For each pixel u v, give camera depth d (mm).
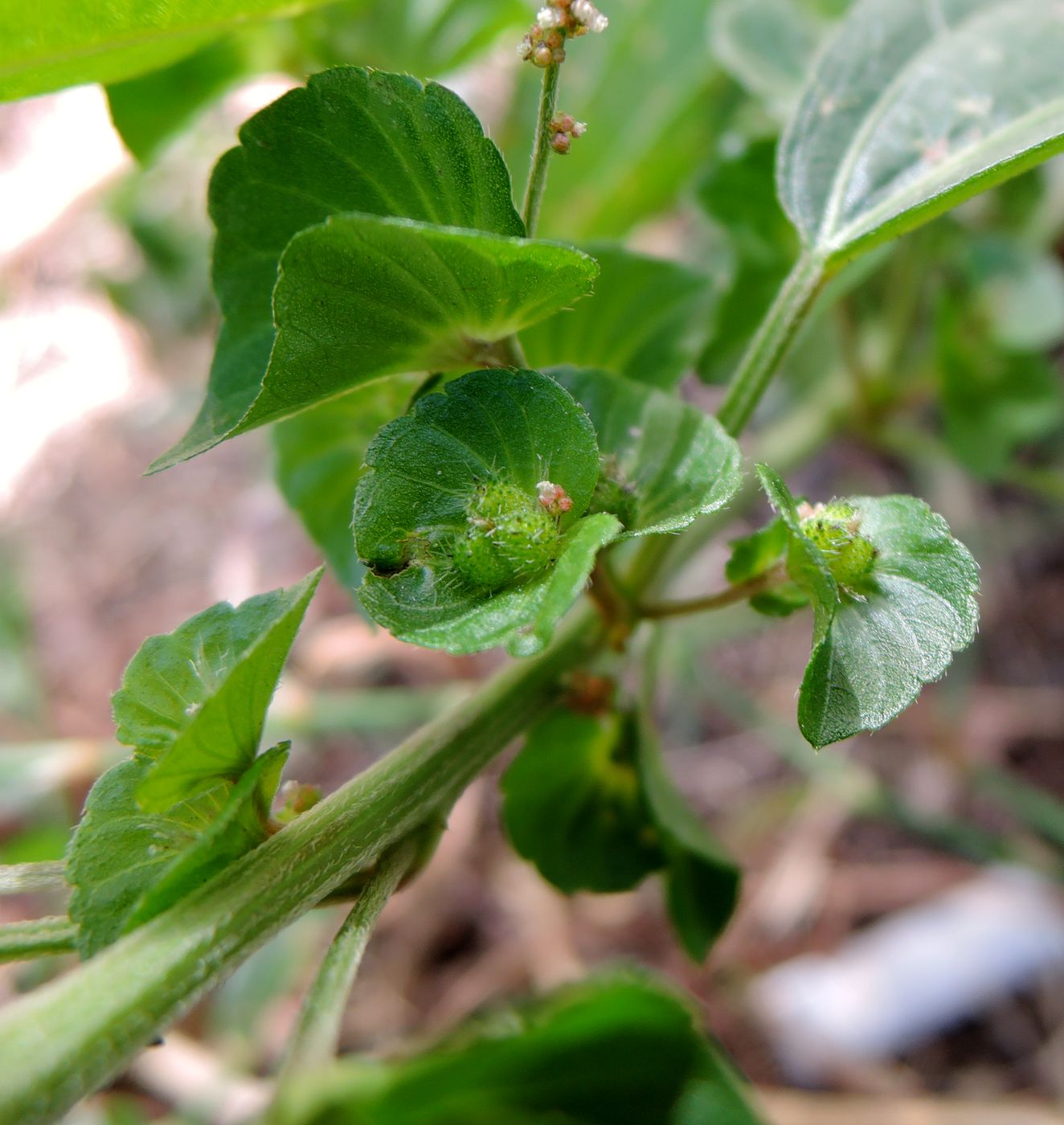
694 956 73
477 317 48
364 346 48
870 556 49
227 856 46
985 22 72
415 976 122
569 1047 63
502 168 47
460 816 128
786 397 136
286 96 47
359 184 50
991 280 103
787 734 119
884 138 69
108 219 152
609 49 118
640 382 73
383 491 47
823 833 127
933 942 119
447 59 100
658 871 72
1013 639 135
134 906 46
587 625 62
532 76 121
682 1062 64
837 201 67
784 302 64
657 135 119
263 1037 114
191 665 48
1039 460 138
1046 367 104
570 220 123
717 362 87
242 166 49
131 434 158
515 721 58
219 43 88
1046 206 120
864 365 116
